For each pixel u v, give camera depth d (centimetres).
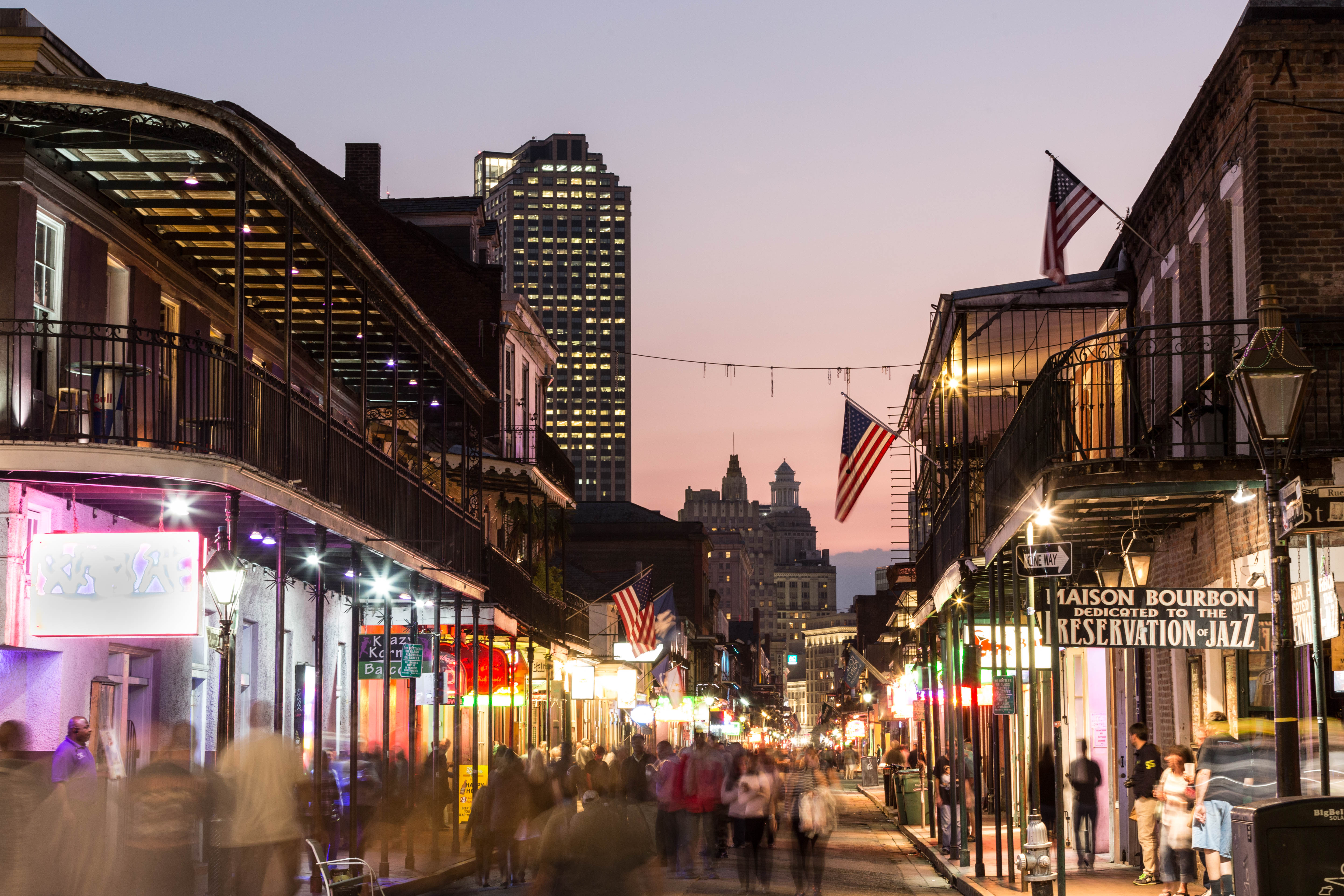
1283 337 938
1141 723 1811
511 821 1864
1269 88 1433
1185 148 1720
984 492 2125
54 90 1308
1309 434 1370
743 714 10494
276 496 1507
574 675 3600
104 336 1439
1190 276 1719
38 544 1316
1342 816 702
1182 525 1708
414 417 3023
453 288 3812
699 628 8262
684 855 2186
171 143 1403
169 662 1777
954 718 2481
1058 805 1406
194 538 1312
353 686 1806
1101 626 1194
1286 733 884
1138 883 1686
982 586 2273
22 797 1148
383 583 2306
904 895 1845
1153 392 1928
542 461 3716
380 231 3844
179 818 1157
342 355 2347
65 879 1238
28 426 1418
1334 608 1041
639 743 2653
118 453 1327
